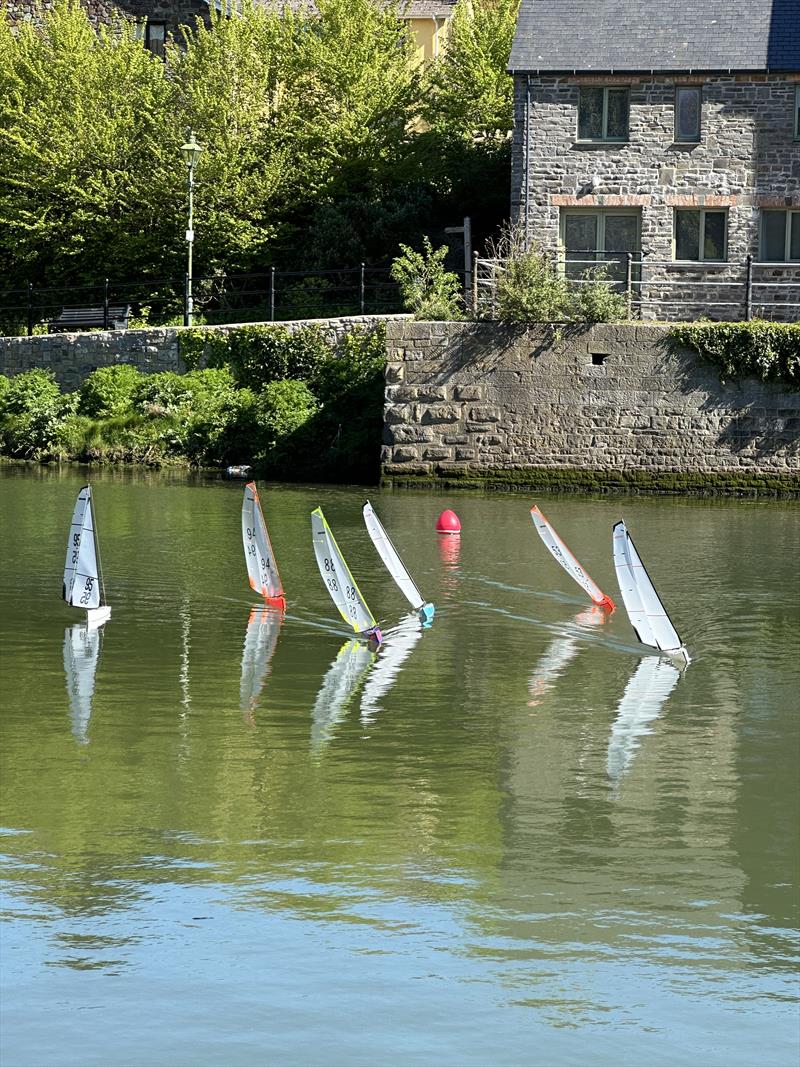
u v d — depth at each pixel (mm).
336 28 44469
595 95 38562
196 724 13930
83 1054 7977
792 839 11070
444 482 33094
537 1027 8305
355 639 17578
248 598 19797
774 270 38094
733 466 32000
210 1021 8320
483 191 43375
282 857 10570
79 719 14039
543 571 21938
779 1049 8125
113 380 37875
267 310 40562
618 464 32438
